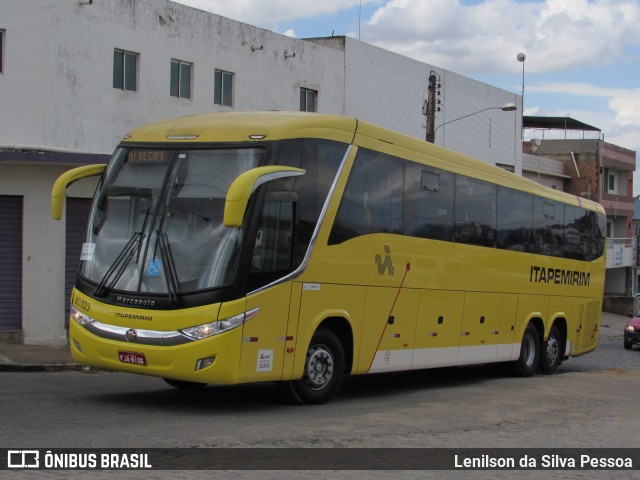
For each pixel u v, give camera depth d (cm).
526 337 1758
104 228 1058
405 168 1302
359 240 1180
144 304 986
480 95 3925
